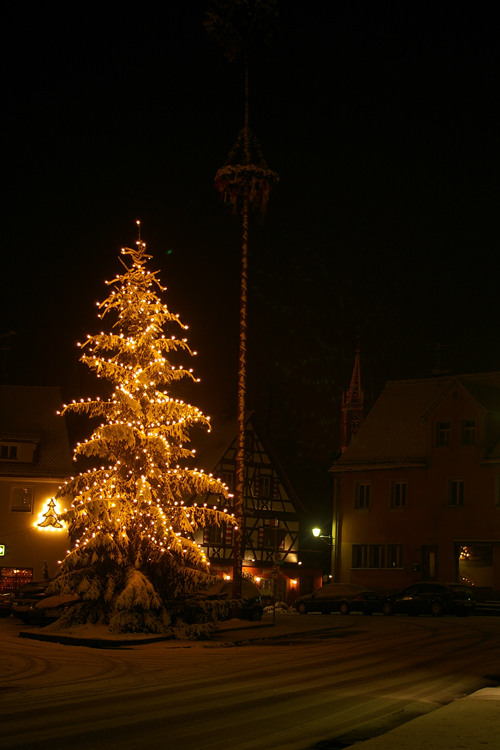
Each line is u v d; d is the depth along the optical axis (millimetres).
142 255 27469
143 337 26312
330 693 13172
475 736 9109
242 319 29672
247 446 53562
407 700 12508
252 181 29859
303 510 55344
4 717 10805
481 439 46938
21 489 45969
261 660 18469
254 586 32656
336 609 39906
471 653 19703
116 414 26156
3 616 35719
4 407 49375
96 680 14883
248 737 9688
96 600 24938
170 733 9812
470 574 46438
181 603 25438
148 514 25453
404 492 49688
